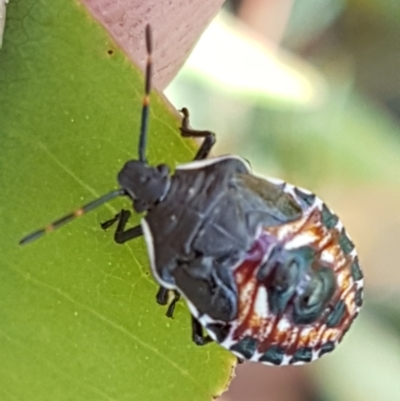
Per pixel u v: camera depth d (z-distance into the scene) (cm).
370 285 7
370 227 7
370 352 7
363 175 7
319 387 7
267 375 7
